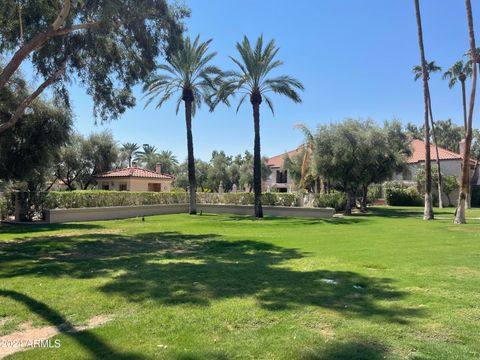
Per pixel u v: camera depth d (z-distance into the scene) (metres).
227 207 33.50
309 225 21.80
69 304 6.40
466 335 4.90
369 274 8.41
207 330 5.14
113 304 6.37
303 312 5.82
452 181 45.47
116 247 13.66
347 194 31.48
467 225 20.48
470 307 6.03
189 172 31.48
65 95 16.30
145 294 6.94
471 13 21.25
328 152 31.03
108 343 4.73
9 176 21.28
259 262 10.23
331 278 8.05
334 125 31.17
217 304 6.28
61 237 16.47
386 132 34.16
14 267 9.75
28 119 20.27
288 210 30.11
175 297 6.74
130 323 5.44
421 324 5.28
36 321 5.63
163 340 4.82
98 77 15.99
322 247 12.89
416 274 8.41
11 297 6.85
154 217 28.72
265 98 29.06
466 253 11.23
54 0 12.83
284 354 4.39
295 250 12.46
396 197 45.78
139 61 15.00
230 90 27.70
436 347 4.55
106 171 46.78
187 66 29.03
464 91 43.44
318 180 42.00
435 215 29.42
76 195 26.41
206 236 16.94
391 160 33.16
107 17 11.95
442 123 83.56
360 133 30.67
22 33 12.69
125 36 14.16
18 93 19.58
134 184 44.38
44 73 15.24
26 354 4.44
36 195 24.39
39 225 22.22
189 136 31.11
